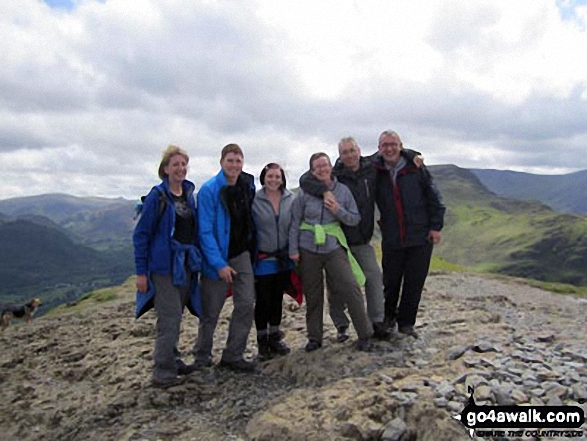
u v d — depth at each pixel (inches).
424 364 143.3
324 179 162.2
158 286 148.7
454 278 512.4
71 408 151.9
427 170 168.9
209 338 165.5
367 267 170.7
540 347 148.6
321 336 174.2
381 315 170.9
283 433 115.0
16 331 290.0
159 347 151.6
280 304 175.9
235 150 154.8
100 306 383.6
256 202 165.0
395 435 107.8
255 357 178.5
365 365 150.0
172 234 146.9
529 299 386.6
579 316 250.1
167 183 150.9
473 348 148.3
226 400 143.8
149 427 130.7
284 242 167.3
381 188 171.3
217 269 151.9
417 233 167.6
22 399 167.9
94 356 202.8
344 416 115.1
